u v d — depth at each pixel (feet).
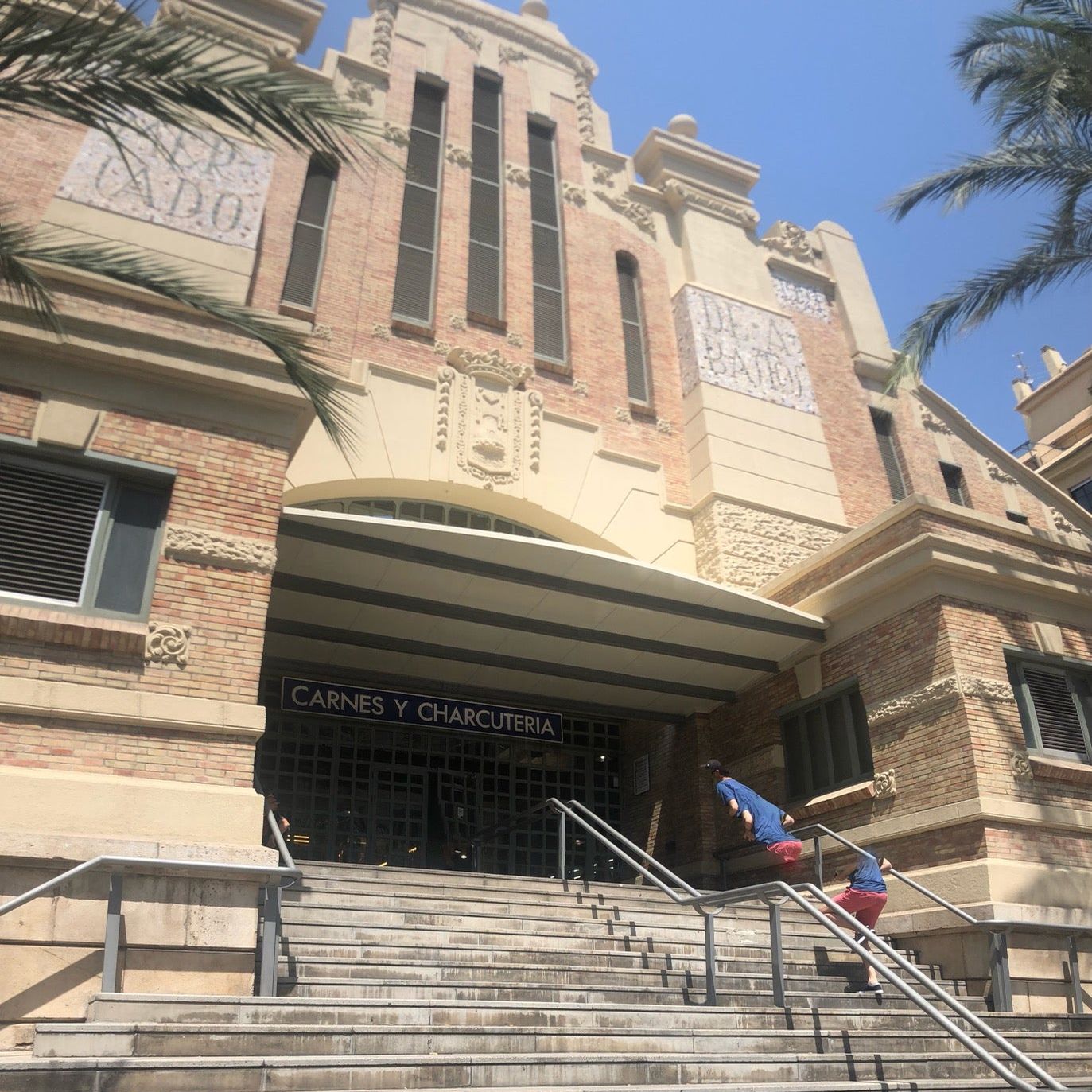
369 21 65.00
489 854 49.60
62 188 43.70
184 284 27.66
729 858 46.78
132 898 23.26
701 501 55.67
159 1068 16.14
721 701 49.26
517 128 65.72
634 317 63.26
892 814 38.73
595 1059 19.25
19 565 26.94
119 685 26.05
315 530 35.01
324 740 47.42
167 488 29.45
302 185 55.72
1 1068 15.21
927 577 40.06
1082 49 45.55
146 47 25.77
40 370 29.09
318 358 49.93
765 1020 24.34
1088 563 44.45
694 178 70.13
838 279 71.05
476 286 58.29
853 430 64.23
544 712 51.42
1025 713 39.47
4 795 23.52
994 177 47.62
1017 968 32.53
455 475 50.24
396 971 24.73
